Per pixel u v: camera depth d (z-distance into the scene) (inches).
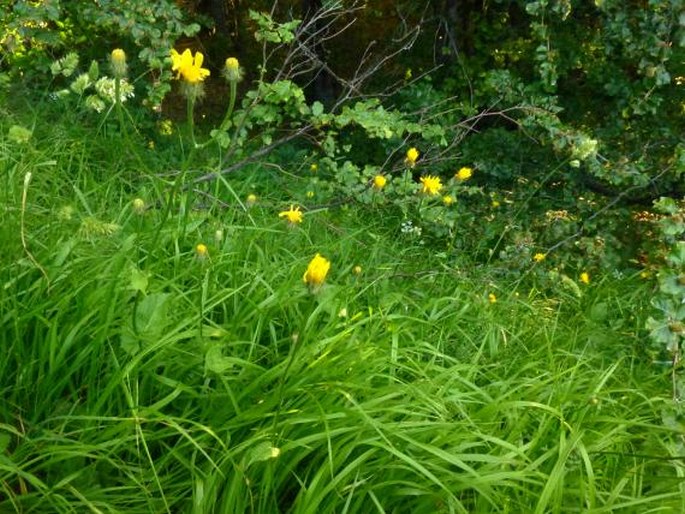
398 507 103.6
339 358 116.3
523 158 253.9
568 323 180.7
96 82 152.9
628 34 208.4
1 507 93.3
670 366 150.6
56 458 94.2
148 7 207.5
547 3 212.1
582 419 121.2
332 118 203.8
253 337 118.3
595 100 259.8
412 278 172.4
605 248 219.3
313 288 93.6
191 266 129.5
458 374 129.0
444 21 299.7
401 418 114.2
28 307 107.7
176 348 109.3
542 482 104.8
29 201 139.3
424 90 262.4
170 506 100.3
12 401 103.5
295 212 146.3
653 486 116.6
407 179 200.4
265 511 99.7
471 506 105.3
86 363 108.3
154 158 228.1
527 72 285.6
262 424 105.1
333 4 237.9
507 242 227.8
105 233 111.8
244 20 454.9
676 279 139.4
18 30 204.5
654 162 233.5
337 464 98.0
